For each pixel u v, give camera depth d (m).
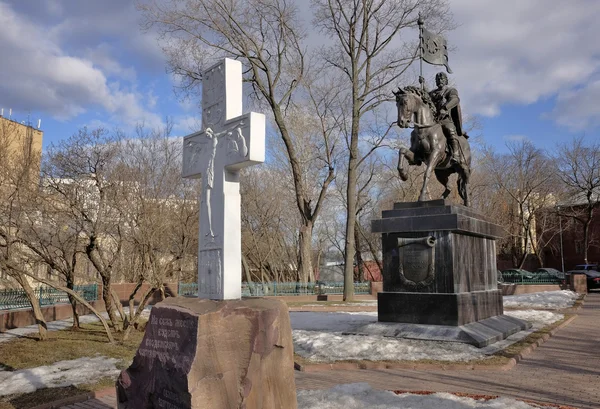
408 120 12.19
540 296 25.23
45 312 16.91
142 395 5.07
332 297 28.47
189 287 26.34
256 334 4.84
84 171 13.23
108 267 13.14
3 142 16.08
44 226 12.70
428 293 11.10
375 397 6.55
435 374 8.38
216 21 25.08
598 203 51.44
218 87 6.51
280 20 27.02
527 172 45.56
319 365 8.98
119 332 13.52
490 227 12.91
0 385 7.80
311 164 35.69
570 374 8.25
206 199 6.46
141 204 13.67
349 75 27.11
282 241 38.62
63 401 6.91
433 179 37.47
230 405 4.57
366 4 26.12
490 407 6.01
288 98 30.02
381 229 11.79
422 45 13.55
